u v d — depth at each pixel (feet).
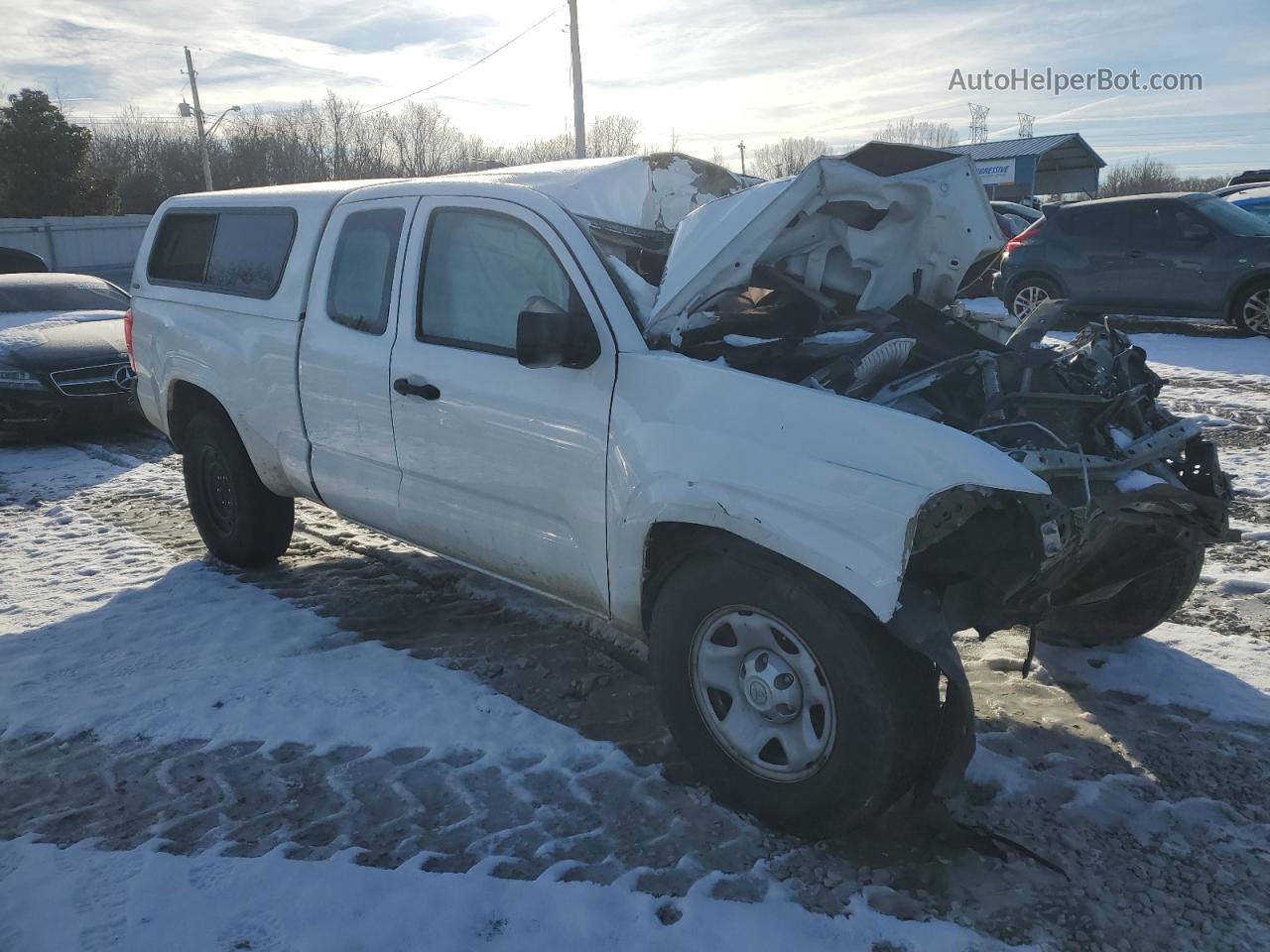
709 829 10.46
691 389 10.83
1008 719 12.54
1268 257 39.40
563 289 12.14
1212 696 12.90
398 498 14.53
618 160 15.16
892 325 13.08
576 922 9.06
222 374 17.25
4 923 9.18
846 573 9.31
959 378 12.05
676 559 10.96
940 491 9.09
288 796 11.24
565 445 11.93
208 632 15.76
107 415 30.86
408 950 8.77
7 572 18.88
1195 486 12.18
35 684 14.07
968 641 14.88
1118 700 12.97
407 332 14.03
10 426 29.91
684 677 10.91
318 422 15.62
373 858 10.07
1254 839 10.12
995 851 9.71
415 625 16.02
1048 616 14.49
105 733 12.71
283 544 18.60
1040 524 9.61
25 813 11.06
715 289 11.48
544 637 15.46
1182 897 9.29
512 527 12.91
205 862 10.02
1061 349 13.33
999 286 47.85
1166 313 42.45
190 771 11.84
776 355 11.53
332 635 15.57
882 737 9.39
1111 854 9.93
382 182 15.51
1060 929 8.88
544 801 11.03
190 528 21.77
